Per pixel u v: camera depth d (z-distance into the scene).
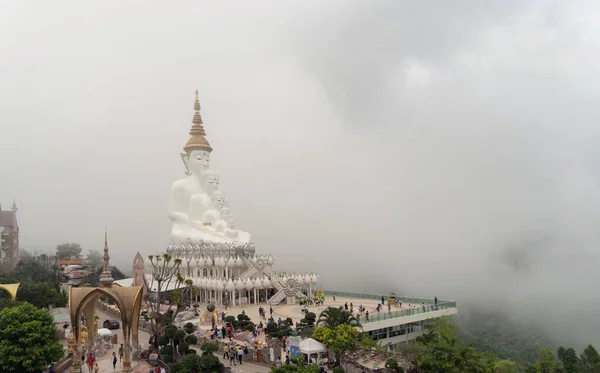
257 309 95.94
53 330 52.59
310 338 57.41
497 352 127.38
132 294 54.41
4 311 51.66
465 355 54.19
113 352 59.00
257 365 56.34
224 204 129.50
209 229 123.25
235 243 116.06
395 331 81.81
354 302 107.25
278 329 69.38
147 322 81.81
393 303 102.69
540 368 68.62
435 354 52.50
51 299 98.38
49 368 52.56
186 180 136.38
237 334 67.00
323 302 106.19
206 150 137.12
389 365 52.12
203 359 49.78
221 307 98.75
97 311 105.81
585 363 68.31
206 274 112.56
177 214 130.38
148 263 123.94
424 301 103.06
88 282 163.12
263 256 117.12
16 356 48.47
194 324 76.88
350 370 54.00
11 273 129.50
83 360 58.88
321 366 52.91
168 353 57.41
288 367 45.22
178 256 114.88
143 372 53.06
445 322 75.31
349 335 56.72
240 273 111.81
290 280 107.69
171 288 110.12
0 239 172.50
